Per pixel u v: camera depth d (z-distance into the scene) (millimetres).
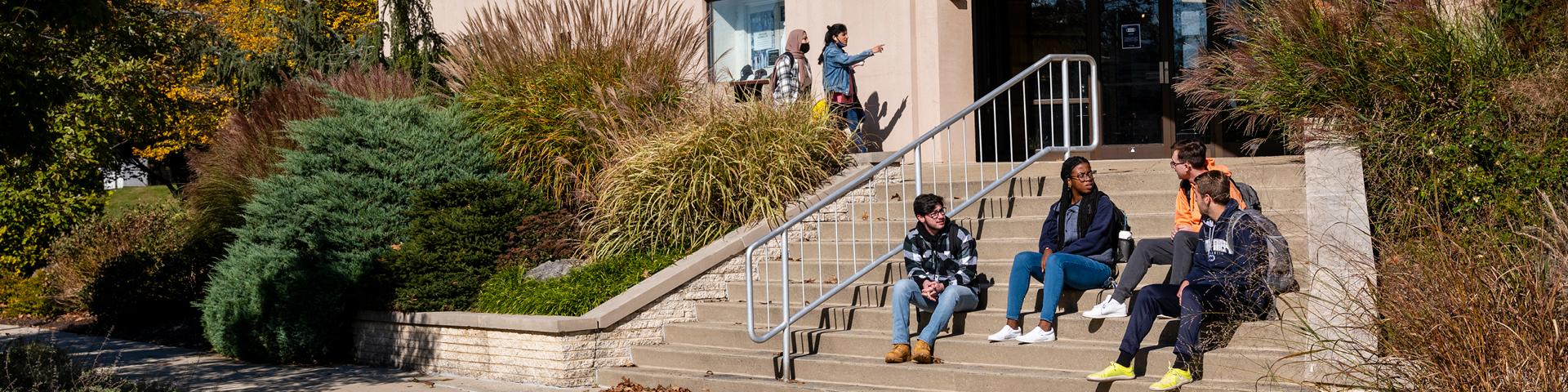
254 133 12469
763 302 8758
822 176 9891
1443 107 7332
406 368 9523
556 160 10422
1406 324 5160
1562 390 4754
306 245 10445
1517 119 7152
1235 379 6219
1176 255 6621
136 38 11031
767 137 9805
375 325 9820
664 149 9617
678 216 9484
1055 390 6574
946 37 11367
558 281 9094
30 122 7102
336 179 10453
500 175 10820
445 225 9930
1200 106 10656
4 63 6824
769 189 9438
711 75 11828
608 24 11352
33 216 14867
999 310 7641
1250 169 8250
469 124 11195
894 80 11602
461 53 11539
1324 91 7828
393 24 13891
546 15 11453
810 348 7973
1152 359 6543
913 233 7508
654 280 8703
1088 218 7230
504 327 8609
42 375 7496
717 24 13422
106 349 11156
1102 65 11969
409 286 9688
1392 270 5422
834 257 9094
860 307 8188
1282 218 7652
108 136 12766
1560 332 4859
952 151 11406
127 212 16031
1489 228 6188
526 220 10148
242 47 21062
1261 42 8219
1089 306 7289
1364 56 7656
